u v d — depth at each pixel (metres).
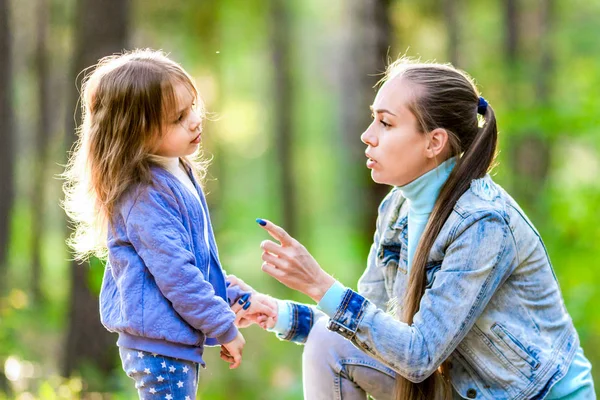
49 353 9.06
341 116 22.08
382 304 3.65
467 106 3.23
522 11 15.70
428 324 3.07
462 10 15.87
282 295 14.16
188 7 16.73
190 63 18.52
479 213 3.11
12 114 10.45
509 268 3.16
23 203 18.12
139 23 15.60
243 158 30.77
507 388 3.18
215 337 2.98
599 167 12.68
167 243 2.91
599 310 9.02
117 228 3.01
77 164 3.16
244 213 22.58
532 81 13.59
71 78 7.75
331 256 18.53
